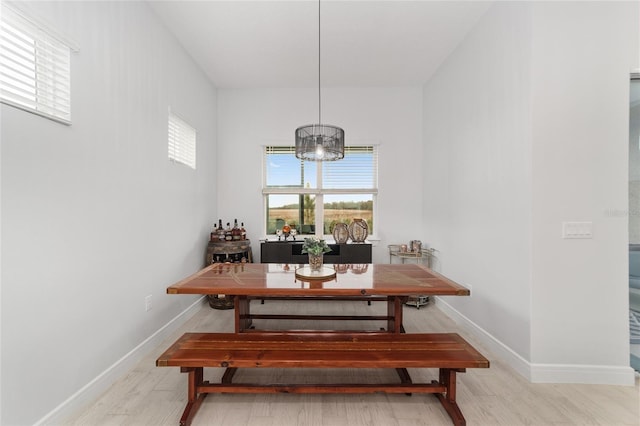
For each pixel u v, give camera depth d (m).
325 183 4.23
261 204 4.16
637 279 2.05
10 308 1.31
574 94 1.91
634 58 1.89
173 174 2.82
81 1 1.69
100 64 1.85
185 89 3.09
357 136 4.12
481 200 2.57
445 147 3.33
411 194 4.12
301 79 3.85
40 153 1.45
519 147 2.06
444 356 1.59
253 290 1.82
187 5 2.41
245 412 1.64
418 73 3.69
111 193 1.95
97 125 1.83
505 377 1.98
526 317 1.99
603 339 1.91
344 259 3.78
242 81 3.89
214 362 1.52
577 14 1.90
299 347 1.70
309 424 1.55
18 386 1.34
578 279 1.93
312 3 2.41
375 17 2.59
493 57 2.39
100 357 1.83
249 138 4.14
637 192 2.05
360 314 3.23
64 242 1.58
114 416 1.59
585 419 1.58
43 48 1.47
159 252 2.55
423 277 2.17
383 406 1.70
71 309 1.62
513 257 2.13
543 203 1.93
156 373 2.03
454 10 2.49
